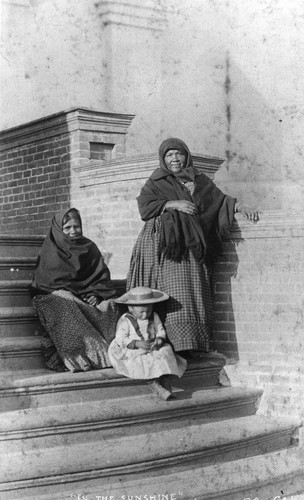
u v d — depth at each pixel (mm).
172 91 12547
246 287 6910
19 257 6500
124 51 12125
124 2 12023
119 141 8641
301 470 6273
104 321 6320
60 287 6242
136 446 5648
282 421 6605
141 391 6234
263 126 12328
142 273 6652
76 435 5562
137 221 7520
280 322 6758
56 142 8688
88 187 8062
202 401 6289
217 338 7055
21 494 5043
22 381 5637
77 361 6039
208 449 5887
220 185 12391
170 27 12344
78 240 6371
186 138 12531
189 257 6598
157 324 6309
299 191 12070
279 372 6746
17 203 9344
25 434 5328
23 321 6219
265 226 6793
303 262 6664
